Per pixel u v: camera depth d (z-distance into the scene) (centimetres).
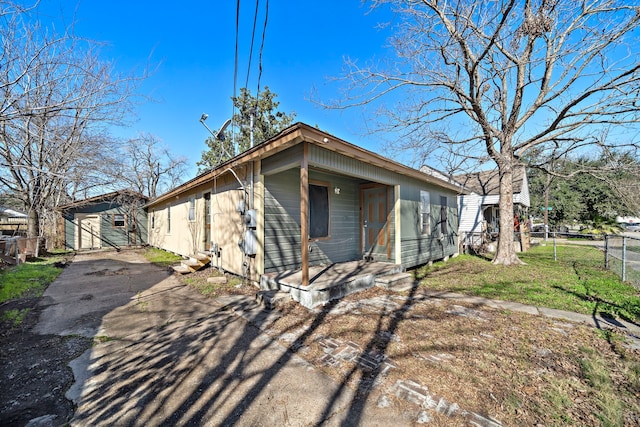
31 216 1089
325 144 419
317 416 192
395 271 614
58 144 720
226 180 652
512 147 838
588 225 1988
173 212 1121
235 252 609
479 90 811
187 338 324
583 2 599
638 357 271
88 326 362
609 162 827
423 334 326
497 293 510
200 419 190
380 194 693
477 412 193
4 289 531
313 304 424
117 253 1205
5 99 461
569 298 471
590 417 188
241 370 253
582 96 691
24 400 210
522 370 248
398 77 792
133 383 233
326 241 650
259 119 1546
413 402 205
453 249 1009
